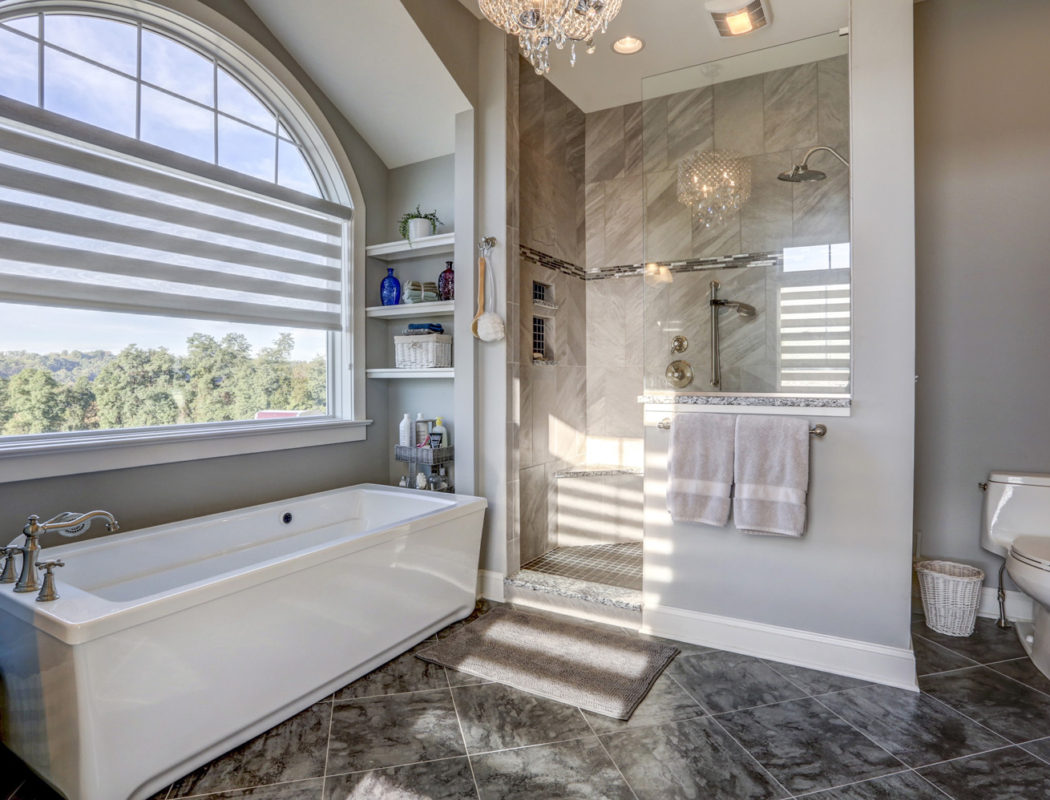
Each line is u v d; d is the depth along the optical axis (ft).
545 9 5.62
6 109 6.39
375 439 11.24
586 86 12.32
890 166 7.22
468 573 9.28
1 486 6.41
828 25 9.87
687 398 8.49
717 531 8.27
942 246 9.27
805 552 7.73
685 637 8.48
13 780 5.55
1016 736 6.17
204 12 8.13
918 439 9.50
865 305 7.38
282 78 9.34
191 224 8.33
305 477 9.89
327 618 6.84
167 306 8.04
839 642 7.54
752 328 8.31
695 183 8.84
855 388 7.43
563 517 12.47
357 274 10.77
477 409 10.05
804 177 8.14
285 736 6.20
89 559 6.64
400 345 10.70
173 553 7.50
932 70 9.24
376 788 5.41
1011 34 8.83
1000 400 9.04
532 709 6.70
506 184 9.78
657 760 5.81
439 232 10.86
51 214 6.89
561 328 12.84
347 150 10.55
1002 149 8.92
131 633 5.02
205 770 5.65
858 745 6.03
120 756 5.00
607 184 13.57
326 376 10.62
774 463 7.68
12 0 6.50
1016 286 8.91
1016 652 8.05
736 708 6.73
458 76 9.43
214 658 5.69
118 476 7.44
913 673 7.14
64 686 4.81
